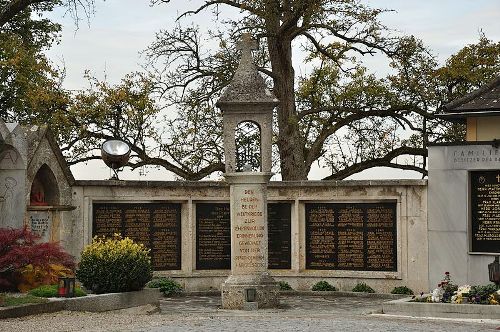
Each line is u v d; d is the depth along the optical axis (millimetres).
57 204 25484
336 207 27422
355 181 27000
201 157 37562
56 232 25031
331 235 27469
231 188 23547
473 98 27266
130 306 20953
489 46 39906
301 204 27719
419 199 26453
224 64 35906
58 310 18969
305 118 41312
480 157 25391
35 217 24359
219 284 27812
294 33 34812
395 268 26750
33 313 18172
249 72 23578
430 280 26141
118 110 36969
